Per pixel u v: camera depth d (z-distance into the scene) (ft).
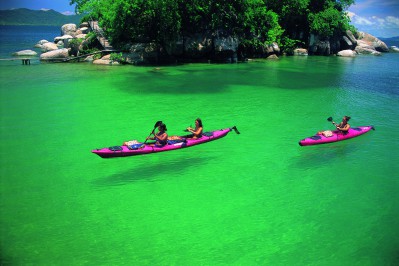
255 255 23.88
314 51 161.68
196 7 112.78
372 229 27.07
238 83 87.15
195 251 24.21
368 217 28.81
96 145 43.93
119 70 100.32
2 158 39.45
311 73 107.65
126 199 31.22
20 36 283.38
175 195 32.12
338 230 26.94
